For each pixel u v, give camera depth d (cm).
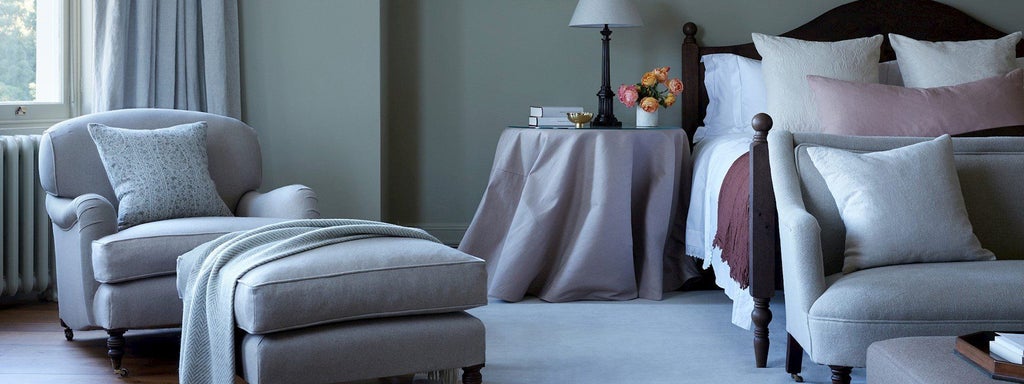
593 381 278
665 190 396
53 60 400
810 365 293
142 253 282
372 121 436
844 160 270
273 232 256
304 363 222
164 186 318
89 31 406
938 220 260
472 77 491
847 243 264
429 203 498
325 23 431
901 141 289
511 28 488
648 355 307
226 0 421
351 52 434
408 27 488
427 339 234
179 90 414
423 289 235
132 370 289
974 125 364
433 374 257
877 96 371
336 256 234
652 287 394
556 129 400
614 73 488
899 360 192
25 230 371
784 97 408
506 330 341
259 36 430
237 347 232
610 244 385
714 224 370
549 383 276
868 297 238
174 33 409
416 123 493
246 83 430
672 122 488
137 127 344
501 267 388
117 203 332
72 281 303
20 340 325
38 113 391
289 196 330
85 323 295
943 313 235
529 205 390
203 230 292
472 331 240
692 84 478
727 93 455
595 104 491
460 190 498
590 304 384
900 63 424
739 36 484
